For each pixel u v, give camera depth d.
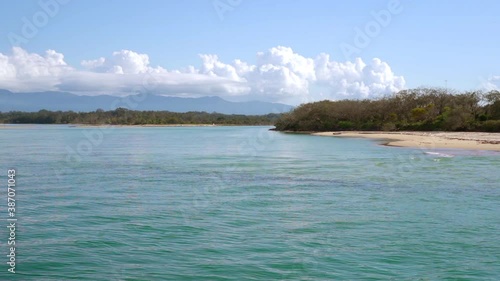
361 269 14.91
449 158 52.12
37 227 20.27
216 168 43.94
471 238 18.20
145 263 15.55
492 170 40.41
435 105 142.25
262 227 20.11
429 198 26.92
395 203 25.41
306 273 14.56
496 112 121.75
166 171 41.56
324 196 27.80
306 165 46.31
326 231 19.38
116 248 17.17
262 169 42.84
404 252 16.53
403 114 146.62
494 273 14.52
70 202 26.02
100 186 32.16
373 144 82.31
